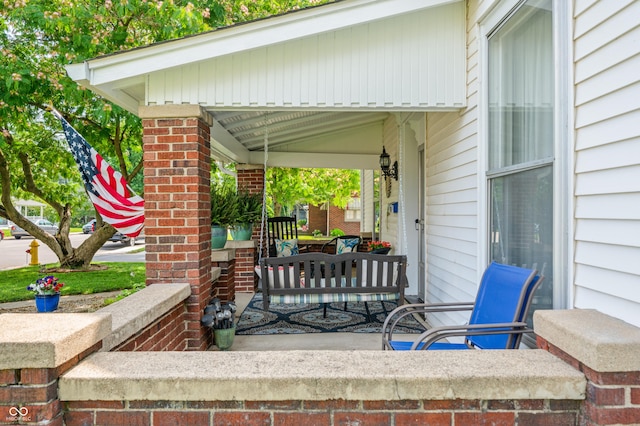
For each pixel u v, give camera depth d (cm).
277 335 445
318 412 151
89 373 154
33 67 690
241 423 151
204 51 336
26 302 687
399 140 600
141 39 727
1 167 955
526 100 272
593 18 206
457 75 364
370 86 359
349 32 358
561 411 151
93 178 438
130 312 247
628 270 183
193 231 353
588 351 143
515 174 285
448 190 423
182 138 353
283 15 329
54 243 1066
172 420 152
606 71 197
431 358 166
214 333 392
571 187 222
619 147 189
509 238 294
